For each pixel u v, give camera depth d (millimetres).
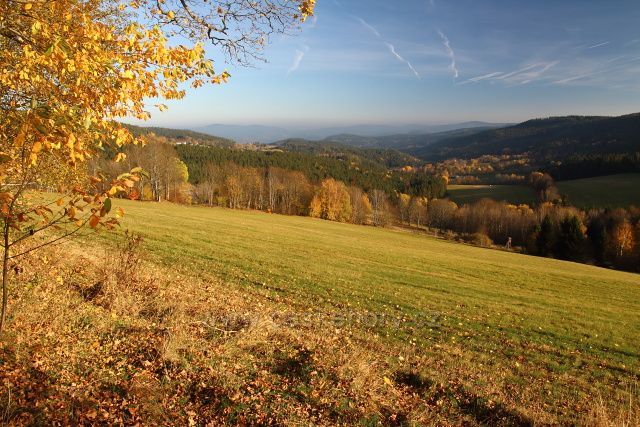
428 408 6969
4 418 4492
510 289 26500
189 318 8820
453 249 55594
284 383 6703
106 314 8188
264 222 56812
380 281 23047
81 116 3951
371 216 99125
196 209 63969
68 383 5480
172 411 5453
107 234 23016
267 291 16906
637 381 11312
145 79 4488
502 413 7156
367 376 7273
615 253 72562
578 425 7121
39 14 4004
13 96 4531
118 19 5664
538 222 84938
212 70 5027
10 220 3566
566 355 13078
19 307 7035
